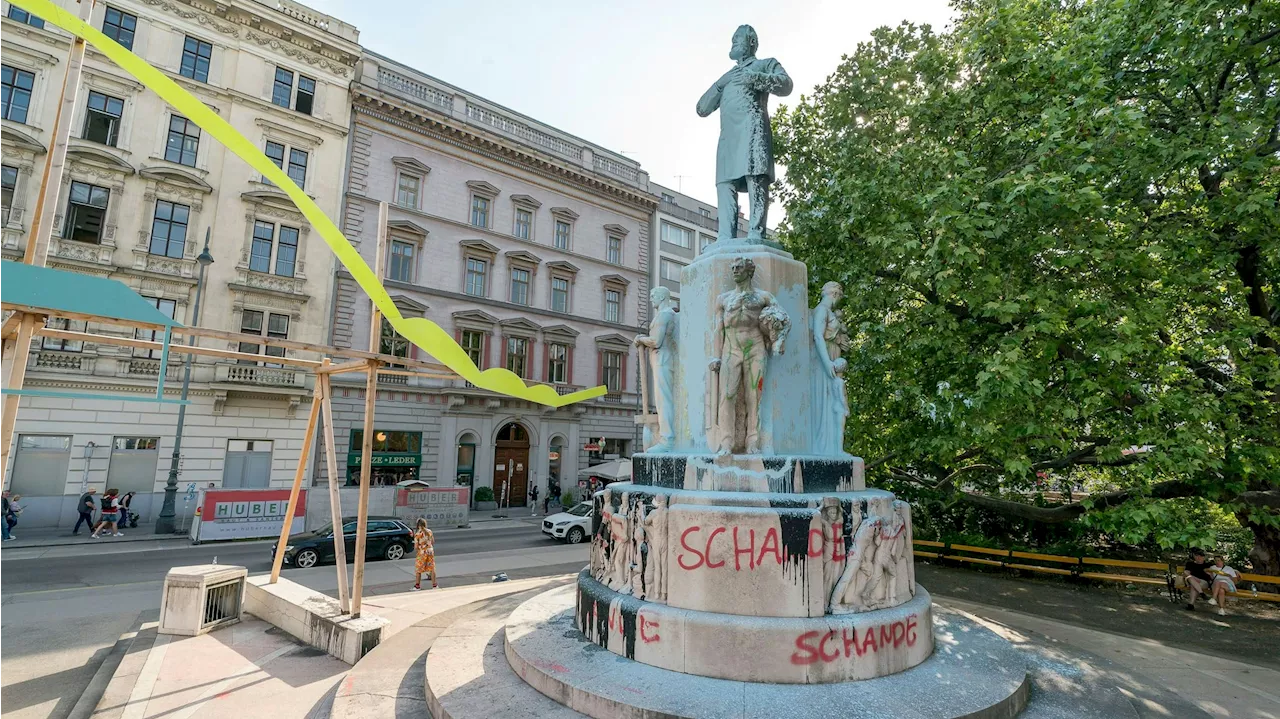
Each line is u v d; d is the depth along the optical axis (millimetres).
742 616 5316
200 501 19297
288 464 25062
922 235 10836
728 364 6473
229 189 24859
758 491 6039
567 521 20781
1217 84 10602
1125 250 9414
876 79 13273
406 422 28406
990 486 15266
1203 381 10500
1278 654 8891
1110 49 10070
